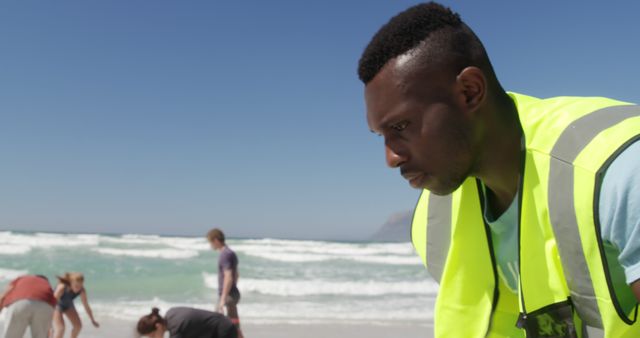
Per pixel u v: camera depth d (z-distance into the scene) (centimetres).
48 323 763
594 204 85
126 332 1057
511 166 104
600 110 94
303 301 1493
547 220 97
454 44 97
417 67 96
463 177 102
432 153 98
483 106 98
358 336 1060
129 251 2883
